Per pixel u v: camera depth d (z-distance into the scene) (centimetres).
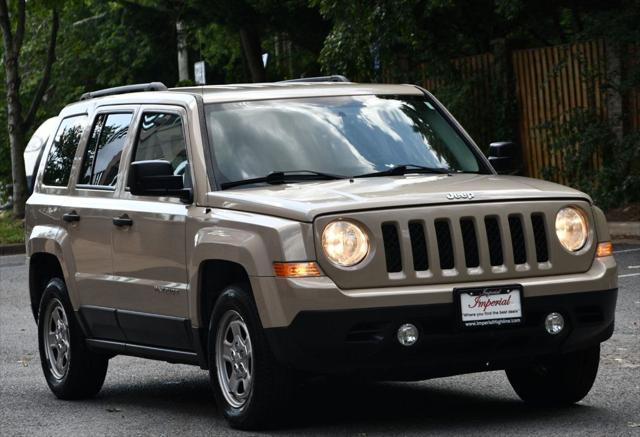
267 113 928
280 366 807
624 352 1123
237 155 898
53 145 1120
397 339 784
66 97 5059
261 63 3288
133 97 1016
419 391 985
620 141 2292
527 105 2545
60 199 1063
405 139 939
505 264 809
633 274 1670
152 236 921
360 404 934
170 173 891
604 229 852
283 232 794
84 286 1012
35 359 1320
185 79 3922
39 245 1077
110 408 986
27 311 1741
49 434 887
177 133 934
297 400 962
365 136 929
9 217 3434
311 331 781
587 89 2380
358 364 789
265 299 796
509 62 2564
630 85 2270
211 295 880
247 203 834
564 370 872
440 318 791
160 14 3412
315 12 2894
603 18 2284
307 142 913
